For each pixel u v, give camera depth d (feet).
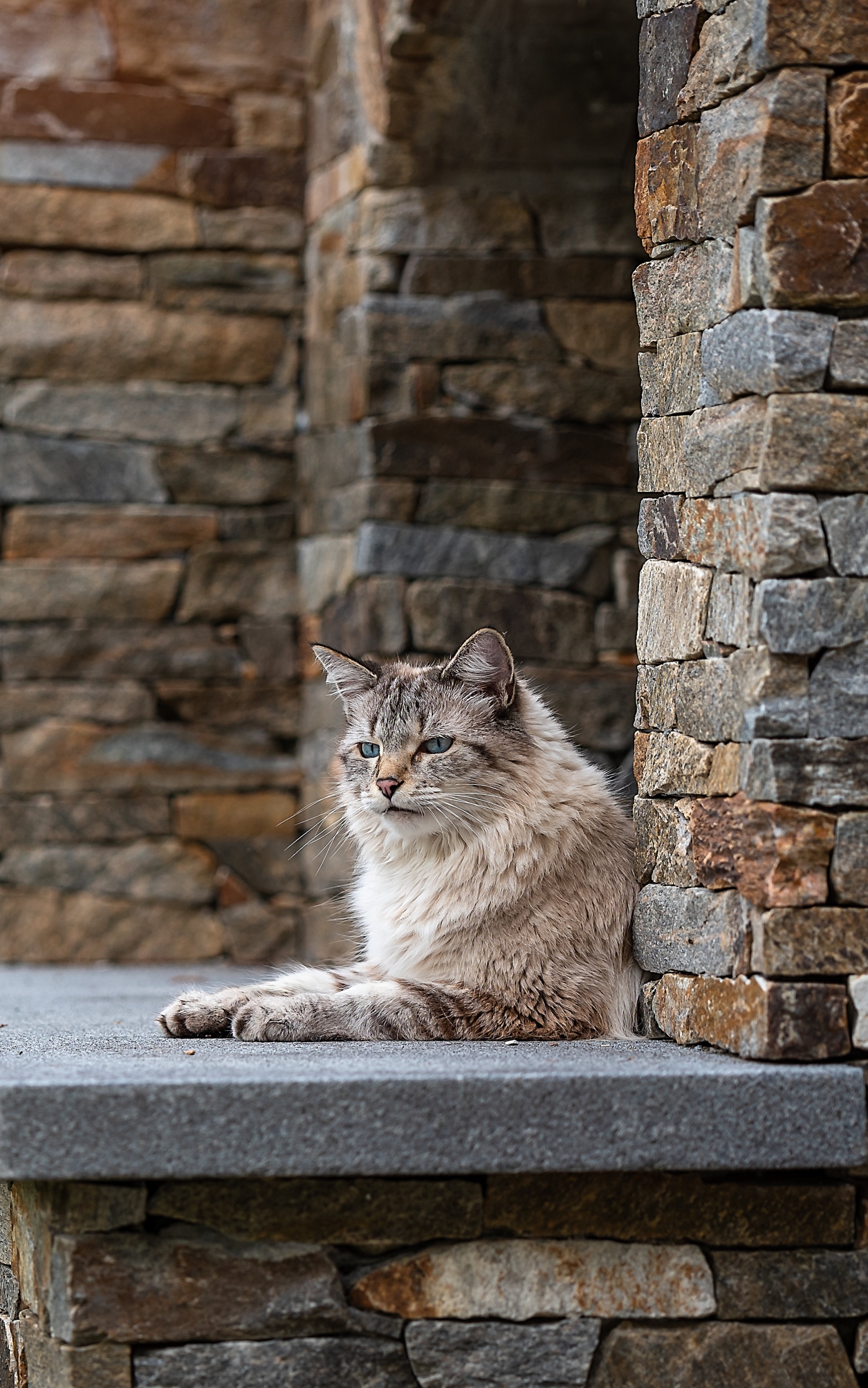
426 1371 9.07
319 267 19.63
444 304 17.63
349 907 14.43
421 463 17.47
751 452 9.52
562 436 17.80
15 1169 8.29
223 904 19.84
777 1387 9.30
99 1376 8.71
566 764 12.04
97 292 19.76
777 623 9.27
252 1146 8.48
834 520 9.32
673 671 10.53
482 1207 9.16
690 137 10.31
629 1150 8.75
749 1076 8.85
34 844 19.57
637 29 16.47
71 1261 8.69
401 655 17.24
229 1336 8.91
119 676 19.83
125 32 19.76
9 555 19.63
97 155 19.70
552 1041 10.77
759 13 9.43
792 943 9.23
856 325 9.37
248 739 20.10
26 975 18.07
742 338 9.62
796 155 9.38
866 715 9.34
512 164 17.66
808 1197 9.45
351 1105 8.56
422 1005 10.88
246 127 20.08
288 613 20.20
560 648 17.70
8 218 19.48
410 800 11.51
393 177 17.49
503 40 16.39
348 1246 9.14
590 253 17.93
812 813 9.28
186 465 19.98
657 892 10.82
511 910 11.27
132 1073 8.75
